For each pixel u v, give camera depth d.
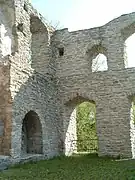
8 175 7.39
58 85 14.55
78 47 14.70
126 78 13.36
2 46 11.95
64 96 14.34
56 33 15.32
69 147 14.44
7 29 12.56
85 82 14.09
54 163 10.37
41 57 14.52
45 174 7.58
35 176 7.24
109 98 13.48
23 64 11.16
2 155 9.42
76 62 14.55
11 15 12.63
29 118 12.39
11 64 10.22
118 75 13.54
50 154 12.67
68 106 14.62
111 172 7.79
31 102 11.39
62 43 15.08
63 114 14.17
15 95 10.20
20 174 7.57
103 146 13.19
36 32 14.87
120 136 12.95
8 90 9.95
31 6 13.94
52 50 14.84
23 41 12.91
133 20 13.84
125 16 14.08
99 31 14.46
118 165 9.52
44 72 14.20
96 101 13.69
